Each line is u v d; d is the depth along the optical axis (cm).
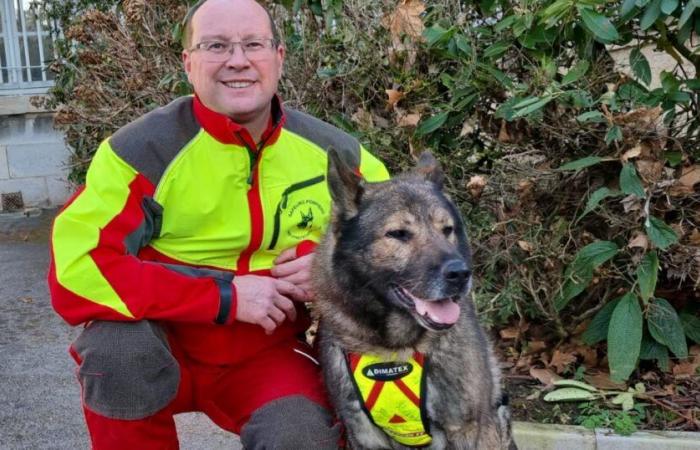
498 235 186
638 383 179
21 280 331
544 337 197
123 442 138
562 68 193
